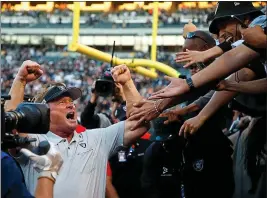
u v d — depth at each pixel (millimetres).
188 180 3572
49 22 32531
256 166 3768
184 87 2816
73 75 28797
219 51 2910
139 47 30812
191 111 3576
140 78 19188
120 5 31203
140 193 4492
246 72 3223
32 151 2389
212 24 3451
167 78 2893
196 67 3123
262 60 3297
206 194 3564
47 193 2336
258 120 3666
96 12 31672
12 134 2232
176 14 28344
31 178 2818
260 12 3387
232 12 3367
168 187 3719
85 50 5430
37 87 23781
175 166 3670
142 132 3262
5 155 2199
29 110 2293
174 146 3627
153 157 3727
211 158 3547
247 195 4352
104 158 3203
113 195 4176
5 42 32688
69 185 3029
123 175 4508
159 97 2850
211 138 3533
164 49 28500
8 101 3174
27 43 32719
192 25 4070
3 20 32781
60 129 3111
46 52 32062
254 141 3715
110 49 31516
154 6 6547
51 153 2389
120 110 4617
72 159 3084
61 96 3109
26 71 3229
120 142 3268
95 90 4586
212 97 3297
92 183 3105
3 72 29078
